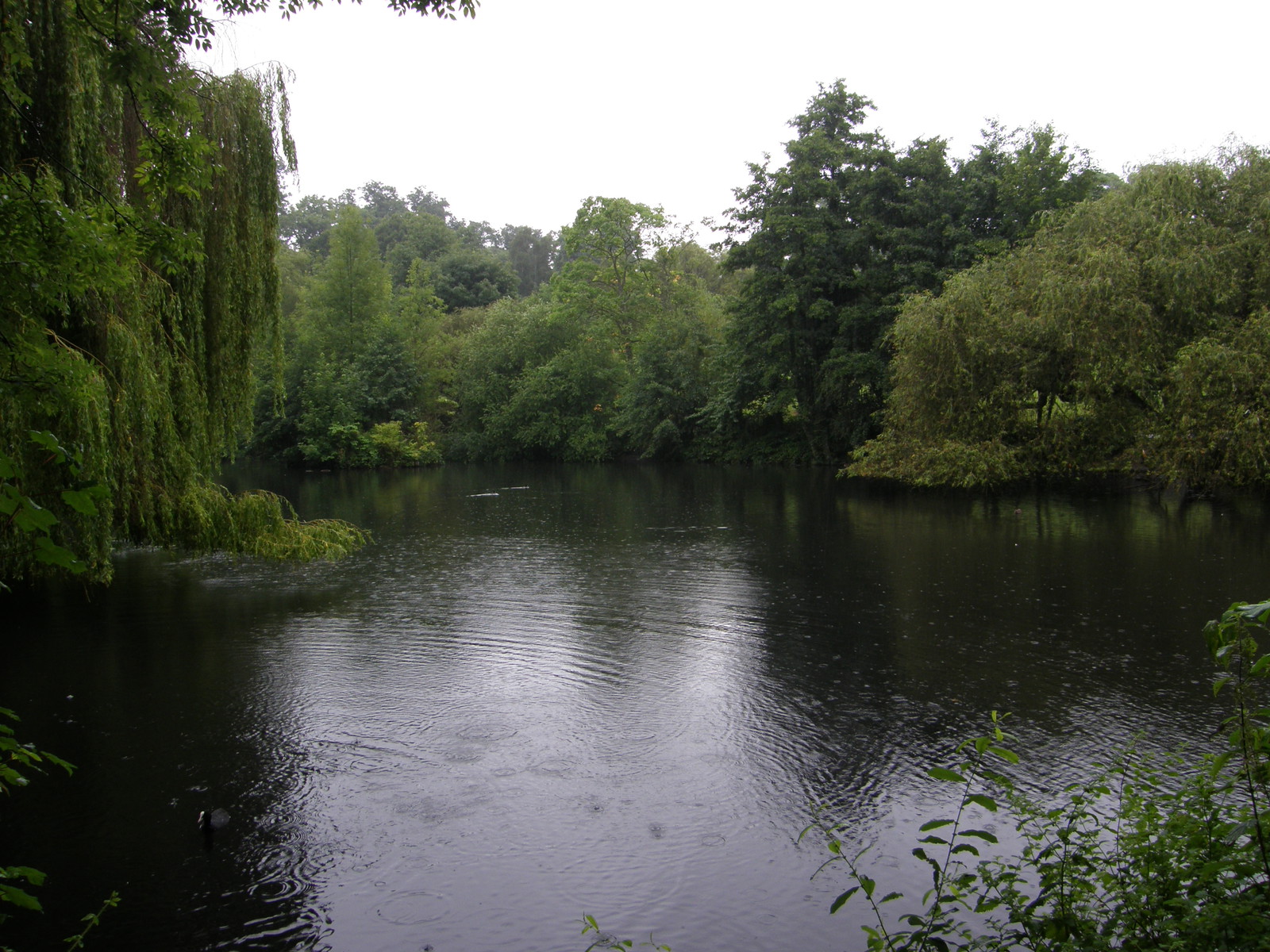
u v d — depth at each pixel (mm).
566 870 5117
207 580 12969
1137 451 21922
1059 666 8492
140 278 9938
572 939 4488
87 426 8547
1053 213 24250
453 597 11812
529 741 6945
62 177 8562
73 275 3975
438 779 6301
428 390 44438
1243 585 11469
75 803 5980
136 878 5086
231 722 7367
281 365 12625
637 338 42281
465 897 4871
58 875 5125
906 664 8672
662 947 4262
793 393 33281
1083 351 20938
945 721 7180
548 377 42344
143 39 5000
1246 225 20203
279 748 6848
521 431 42312
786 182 30500
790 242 31062
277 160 12242
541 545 16109
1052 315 21266
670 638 9758
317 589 12336
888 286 30344
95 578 9367
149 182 5156
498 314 46281
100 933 4590
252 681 8367
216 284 11609
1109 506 19859
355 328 43500
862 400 30906
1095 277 20250
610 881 5012
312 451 37906
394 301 47656
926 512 19906
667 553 15133
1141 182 21203
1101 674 8203
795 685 8133
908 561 13992
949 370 23359
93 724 7359
